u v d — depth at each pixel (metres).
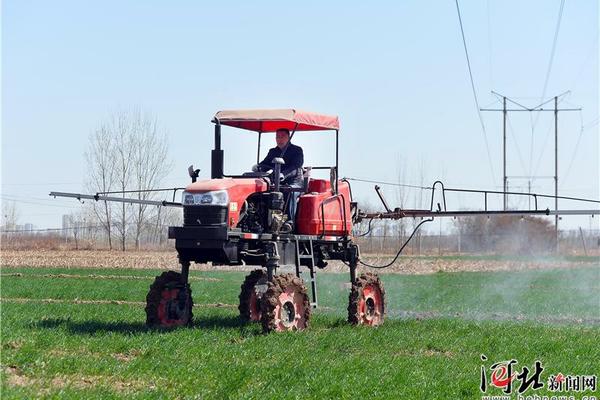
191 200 20.80
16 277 46.50
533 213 25.23
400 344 19.81
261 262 22.11
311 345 18.92
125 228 83.94
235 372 15.59
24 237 98.00
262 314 20.58
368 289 23.75
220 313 26.72
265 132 24.09
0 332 19.03
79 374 15.10
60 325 21.20
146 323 21.53
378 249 95.69
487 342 20.39
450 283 48.06
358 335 20.67
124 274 51.88
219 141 22.12
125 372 15.31
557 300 35.84
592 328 24.39
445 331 22.17
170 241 91.38
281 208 21.56
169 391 14.05
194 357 16.92
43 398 12.77
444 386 15.35
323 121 22.77
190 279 48.41
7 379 14.01
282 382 15.12
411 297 37.16
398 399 14.24
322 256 23.61
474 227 94.25
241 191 21.03
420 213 25.45
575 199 25.16
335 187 23.42
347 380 15.38
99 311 25.92
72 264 62.66
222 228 20.42
